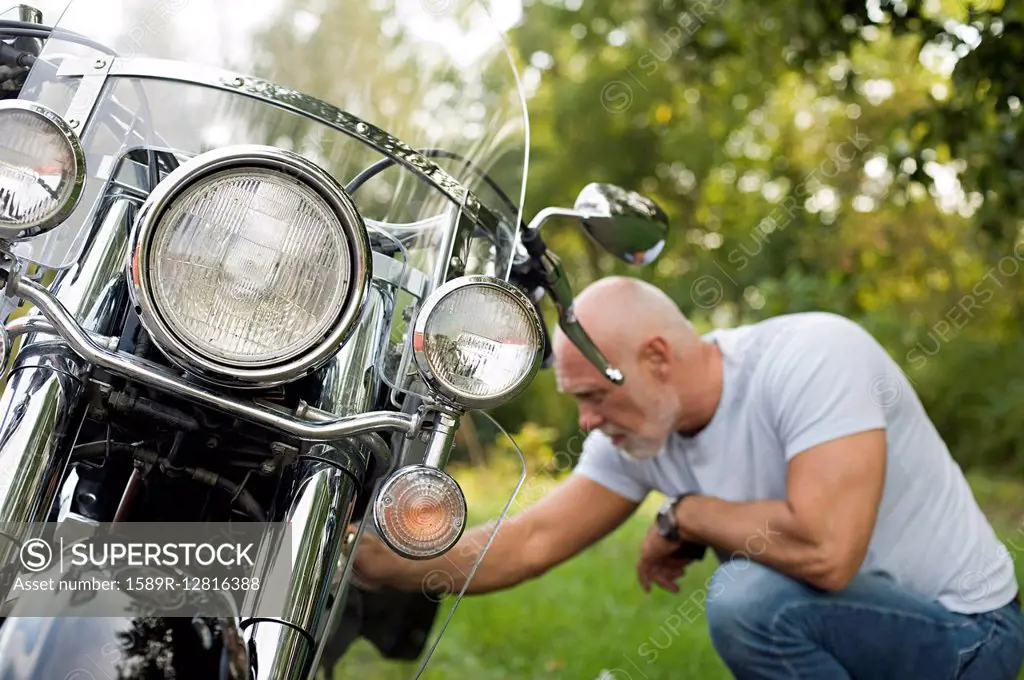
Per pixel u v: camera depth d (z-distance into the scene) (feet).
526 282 6.19
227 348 4.09
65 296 4.62
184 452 4.69
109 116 5.12
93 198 4.96
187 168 4.06
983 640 7.25
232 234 4.10
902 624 7.22
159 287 4.03
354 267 4.22
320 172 4.20
